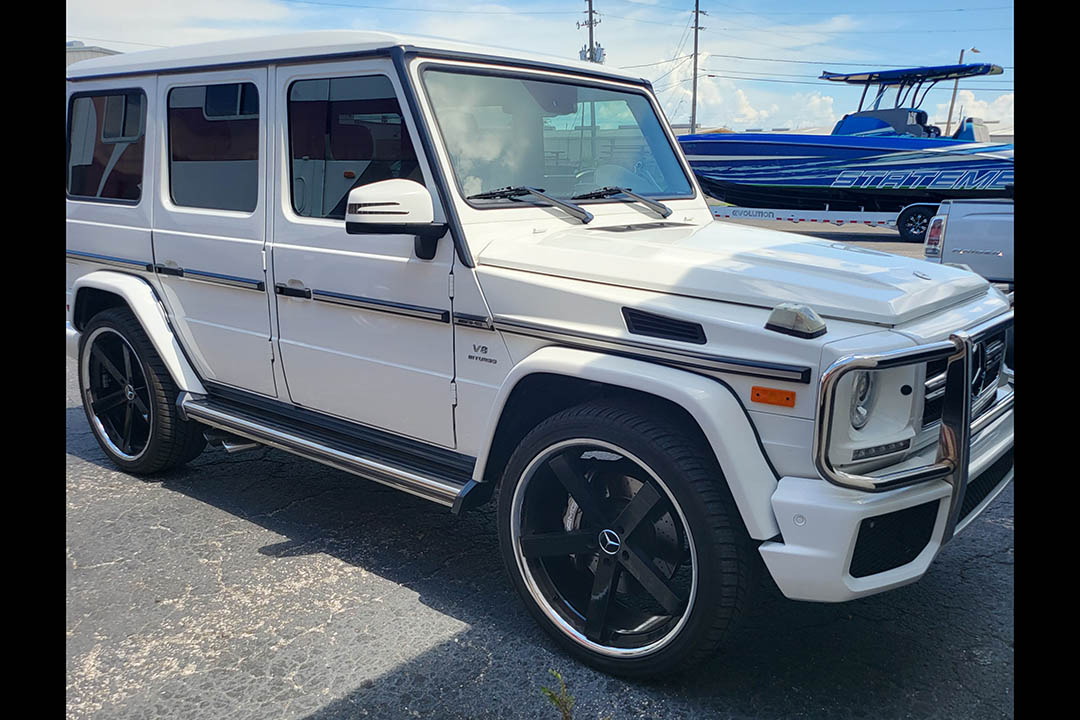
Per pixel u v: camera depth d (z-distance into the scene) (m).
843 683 2.83
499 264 3.04
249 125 3.74
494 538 3.94
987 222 7.12
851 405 2.43
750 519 2.49
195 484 4.54
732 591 2.57
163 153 4.13
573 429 2.79
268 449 5.12
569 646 2.92
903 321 2.56
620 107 3.98
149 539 3.87
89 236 4.56
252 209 3.78
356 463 3.47
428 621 3.20
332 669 2.90
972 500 2.91
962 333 2.51
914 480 2.44
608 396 2.87
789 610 3.29
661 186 4.06
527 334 2.94
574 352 2.82
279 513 4.18
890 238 21.00
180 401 4.20
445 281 3.13
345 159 3.43
